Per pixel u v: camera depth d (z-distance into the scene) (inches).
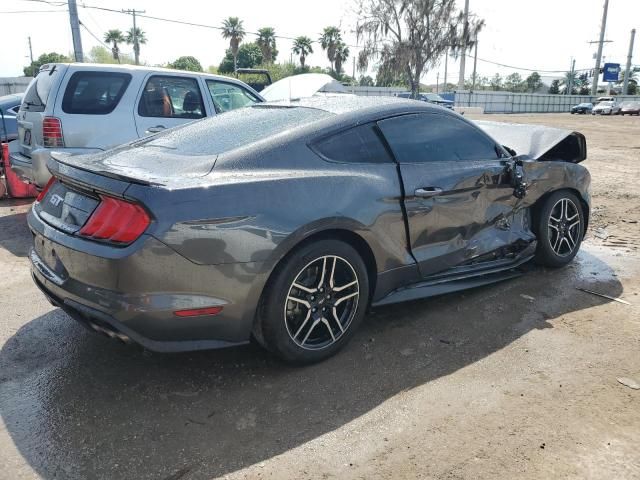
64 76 219.5
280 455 89.6
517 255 164.9
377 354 122.8
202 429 96.2
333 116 125.0
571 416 99.0
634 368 115.9
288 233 104.3
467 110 1562.5
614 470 85.1
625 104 1811.0
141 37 1872.5
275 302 107.0
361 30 989.2
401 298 133.6
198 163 109.9
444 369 116.3
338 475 84.9
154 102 240.2
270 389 108.7
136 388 109.0
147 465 87.1
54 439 93.4
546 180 167.3
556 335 131.6
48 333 133.1
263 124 126.7
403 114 134.9
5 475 84.6
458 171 139.6
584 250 204.5
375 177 121.8
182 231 95.0
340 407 102.7
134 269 93.9
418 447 91.1
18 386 109.6
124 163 117.5
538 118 1508.4
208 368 116.6
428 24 971.3
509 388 108.5
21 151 244.1
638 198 299.6
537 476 83.8
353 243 122.0
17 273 177.2
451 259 142.5
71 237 103.0
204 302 98.6
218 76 266.5
